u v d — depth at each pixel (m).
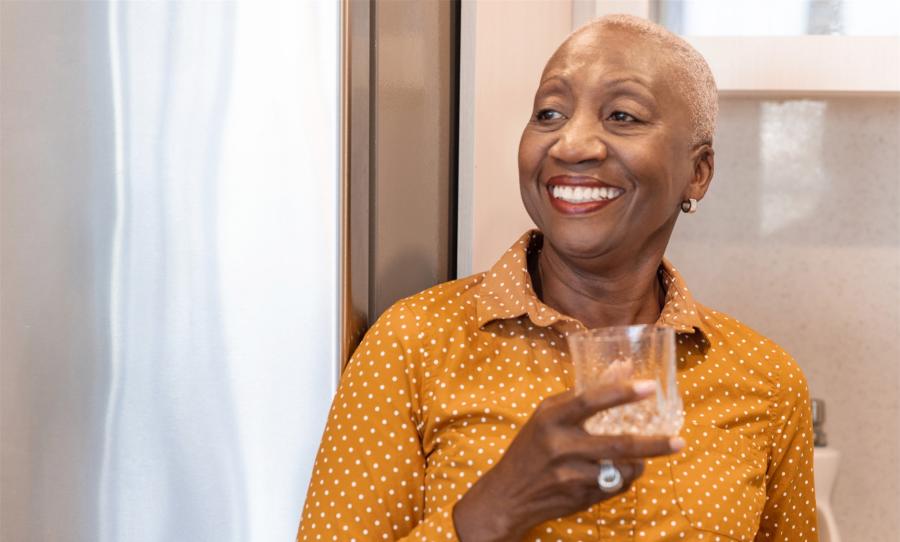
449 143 1.64
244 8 1.29
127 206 1.32
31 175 1.34
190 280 1.31
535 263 1.29
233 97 1.30
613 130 1.16
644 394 0.87
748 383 1.27
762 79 1.88
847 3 1.89
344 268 1.29
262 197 1.29
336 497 1.14
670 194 1.20
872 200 2.14
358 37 1.32
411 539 1.05
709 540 1.15
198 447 1.31
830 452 2.06
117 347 1.33
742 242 2.17
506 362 1.18
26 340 1.35
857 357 2.16
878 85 1.86
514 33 1.70
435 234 1.60
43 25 1.33
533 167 1.19
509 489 0.99
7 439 1.36
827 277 2.16
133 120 1.32
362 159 1.35
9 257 1.35
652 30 1.20
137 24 1.31
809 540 1.39
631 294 1.24
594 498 0.96
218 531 1.31
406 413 1.16
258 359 1.30
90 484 1.34
